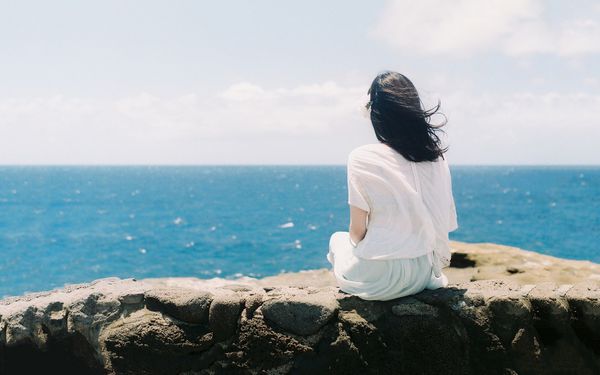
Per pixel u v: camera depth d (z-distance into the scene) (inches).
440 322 126.4
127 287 143.7
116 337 135.4
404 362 127.0
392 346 127.3
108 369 135.9
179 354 133.3
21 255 986.7
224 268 858.1
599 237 1234.0
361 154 130.8
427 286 134.9
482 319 124.8
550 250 1056.2
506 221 1596.9
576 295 123.5
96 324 136.9
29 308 137.2
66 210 2020.2
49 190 3604.8
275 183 5019.7
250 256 969.5
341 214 1862.7
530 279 221.0
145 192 3373.5
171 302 134.7
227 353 132.3
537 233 1314.0
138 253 1010.7
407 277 127.6
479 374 124.7
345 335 127.8
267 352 129.9
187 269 852.0
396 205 128.6
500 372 123.6
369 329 127.6
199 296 134.9
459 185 4544.8
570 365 122.3
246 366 131.2
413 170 130.3
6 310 138.0
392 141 129.7
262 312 131.0
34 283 753.0
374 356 127.4
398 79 131.9
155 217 1744.6
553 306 122.6
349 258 136.6
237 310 131.8
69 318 136.9
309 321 127.9
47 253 1010.7
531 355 122.6
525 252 265.4
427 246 129.5
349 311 129.8
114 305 137.6
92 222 1583.4
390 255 126.5
